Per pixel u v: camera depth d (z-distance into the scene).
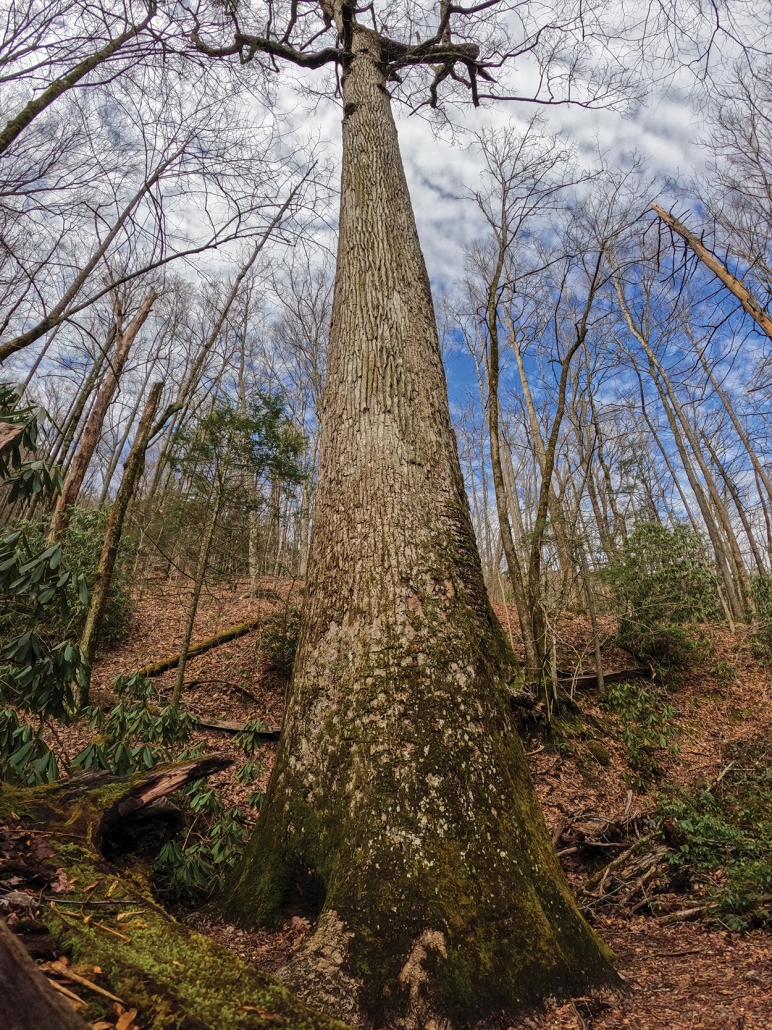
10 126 3.08
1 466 2.44
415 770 2.35
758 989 2.60
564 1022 1.94
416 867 2.13
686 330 8.91
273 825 2.54
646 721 8.54
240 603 12.45
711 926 3.93
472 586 2.99
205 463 8.23
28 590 2.57
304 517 11.15
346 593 2.89
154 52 3.63
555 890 2.29
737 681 10.08
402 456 3.24
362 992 1.86
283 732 2.81
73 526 9.41
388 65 5.70
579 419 12.94
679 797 6.35
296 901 2.34
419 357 3.62
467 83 6.36
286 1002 1.48
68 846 2.32
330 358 3.85
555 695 7.81
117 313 10.16
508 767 2.53
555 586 10.92
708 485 17.03
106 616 9.23
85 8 3.29
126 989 1.37
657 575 10.23
